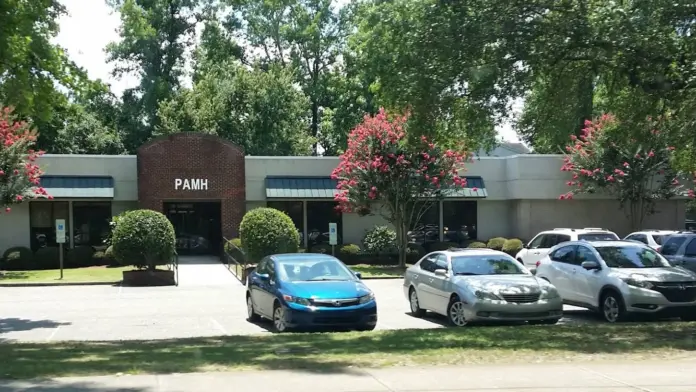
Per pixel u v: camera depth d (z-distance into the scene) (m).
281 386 7.39
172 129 46.03
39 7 14.23
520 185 33.53
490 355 9.27
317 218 34.28
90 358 9.45
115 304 19.66
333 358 9.09
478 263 14.84
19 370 8.25
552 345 10.16
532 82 13.54
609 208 34.19
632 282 13.86
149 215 25.55
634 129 15.91
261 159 33.47
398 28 13.05
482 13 12.27
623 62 12.67
